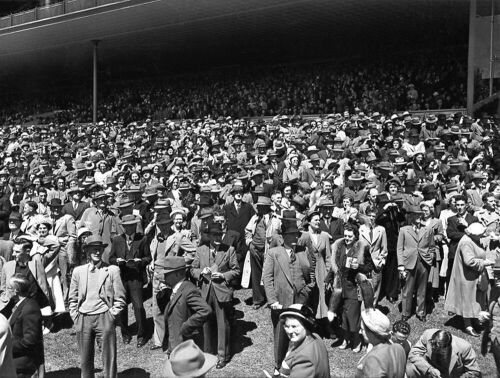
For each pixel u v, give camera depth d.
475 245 9.66
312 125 22.22
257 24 34.94
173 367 4.71
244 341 10.06
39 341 7.21
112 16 33.31
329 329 10.10
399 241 10.48
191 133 23.64
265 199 11.12
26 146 26.31
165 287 9.58
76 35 38.22
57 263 10.67
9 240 10.73
